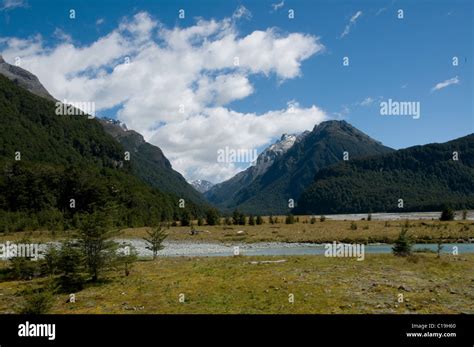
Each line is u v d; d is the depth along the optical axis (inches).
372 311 905.5
